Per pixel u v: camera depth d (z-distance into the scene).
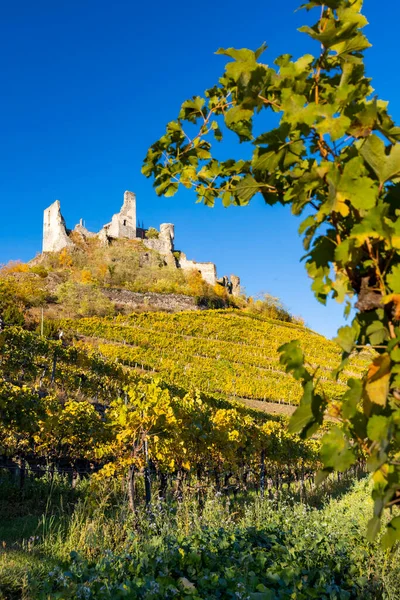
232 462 10.63
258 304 72.19
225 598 3.03
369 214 0.86
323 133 0.94
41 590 3.48
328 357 50.53
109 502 6.82
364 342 0.96
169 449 7.70
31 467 9.52
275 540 4.57
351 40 0.97
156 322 47.22
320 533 4.86
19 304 40.41
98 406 16.28
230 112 1.07
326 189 1.04
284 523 5.54
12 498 7.68
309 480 13.79
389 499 0.85
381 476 0.84
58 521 6.15
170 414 7.53
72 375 17.16
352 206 0.94
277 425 13.86
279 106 1.04
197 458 9.73
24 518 6.58
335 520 5.42
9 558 4.32
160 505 5.69
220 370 36.16
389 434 0.79
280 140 0.97
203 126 1.46
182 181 1.54
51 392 15.20
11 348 15.36
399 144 0.86
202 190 1.54
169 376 29.86
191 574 3.39
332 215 0.95
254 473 12.27
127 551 4.13
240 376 35.78
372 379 0.85
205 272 75.12
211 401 17.09
